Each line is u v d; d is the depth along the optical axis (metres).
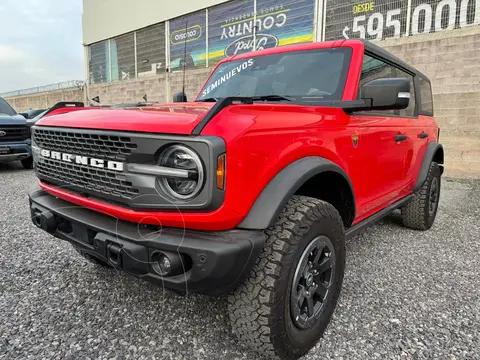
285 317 1.70
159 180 1.56
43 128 2.11
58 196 2.12
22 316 2.21
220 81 3.19
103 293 2.50
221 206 1.50
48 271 2.86
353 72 2.54
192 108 2.03
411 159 3.51
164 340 1.99
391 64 3.24
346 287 2.66
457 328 2.15
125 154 1.62
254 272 1.65
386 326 2.16
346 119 2.29
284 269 1.65
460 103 7.59
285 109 1.85
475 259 3.25
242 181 1.54
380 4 9.30
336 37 10.23
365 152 2.50
